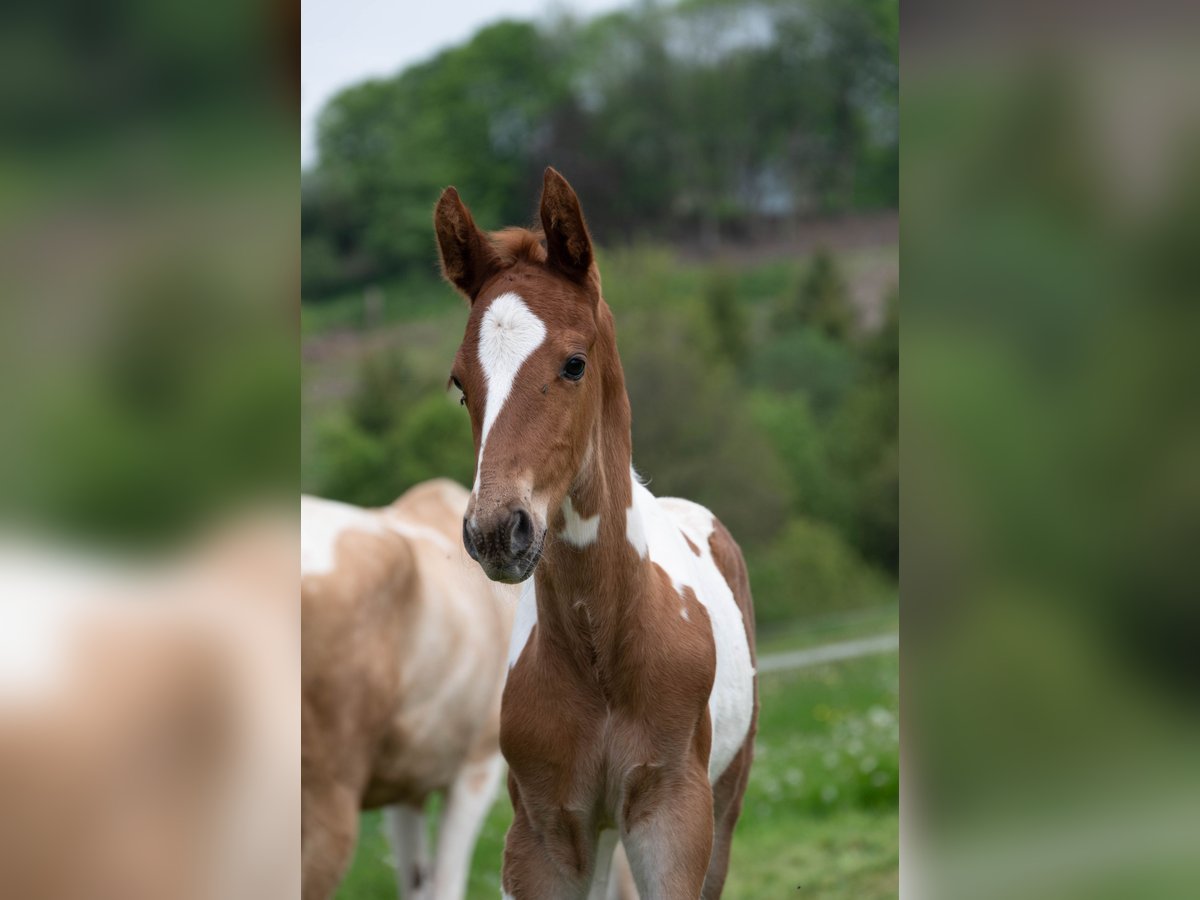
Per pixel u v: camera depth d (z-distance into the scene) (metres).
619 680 2.60
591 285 2.57
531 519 2.25
